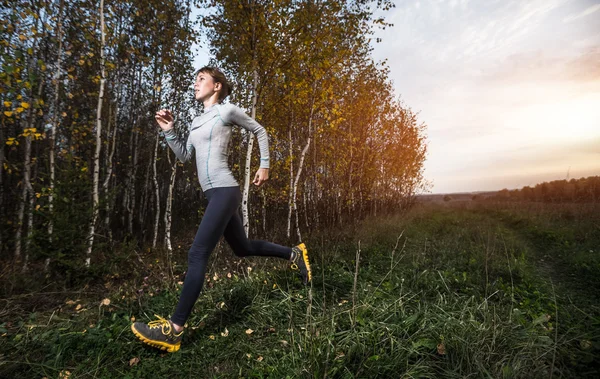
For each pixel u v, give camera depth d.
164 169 10.82
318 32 5.61
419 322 1.98
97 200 4.30
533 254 5.05
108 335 2.08
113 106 7.41
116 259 3.92
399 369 1.55
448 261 4.07
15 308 2.68
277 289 2.68
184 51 7.42
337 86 7.37
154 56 6.93
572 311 2.43
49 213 3.66
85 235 3.78
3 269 3.50
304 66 5.93
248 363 1.77
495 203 20.61
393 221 9.34
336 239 5.36
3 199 5.77
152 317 2.41
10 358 1.82
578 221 7.57
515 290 2.91
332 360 1.54
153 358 1.87
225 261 4.00
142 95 8.14
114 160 7.96
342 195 10.54
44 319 2.52
